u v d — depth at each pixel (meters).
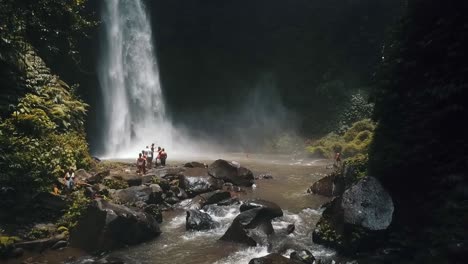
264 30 36.59
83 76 29.34
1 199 11.44
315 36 36.25
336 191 15.35
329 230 10.03
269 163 25.91
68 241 10.54
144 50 34.44
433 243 7.71
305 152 31.02
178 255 9.93
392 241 8.64
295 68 36.59
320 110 34.66
